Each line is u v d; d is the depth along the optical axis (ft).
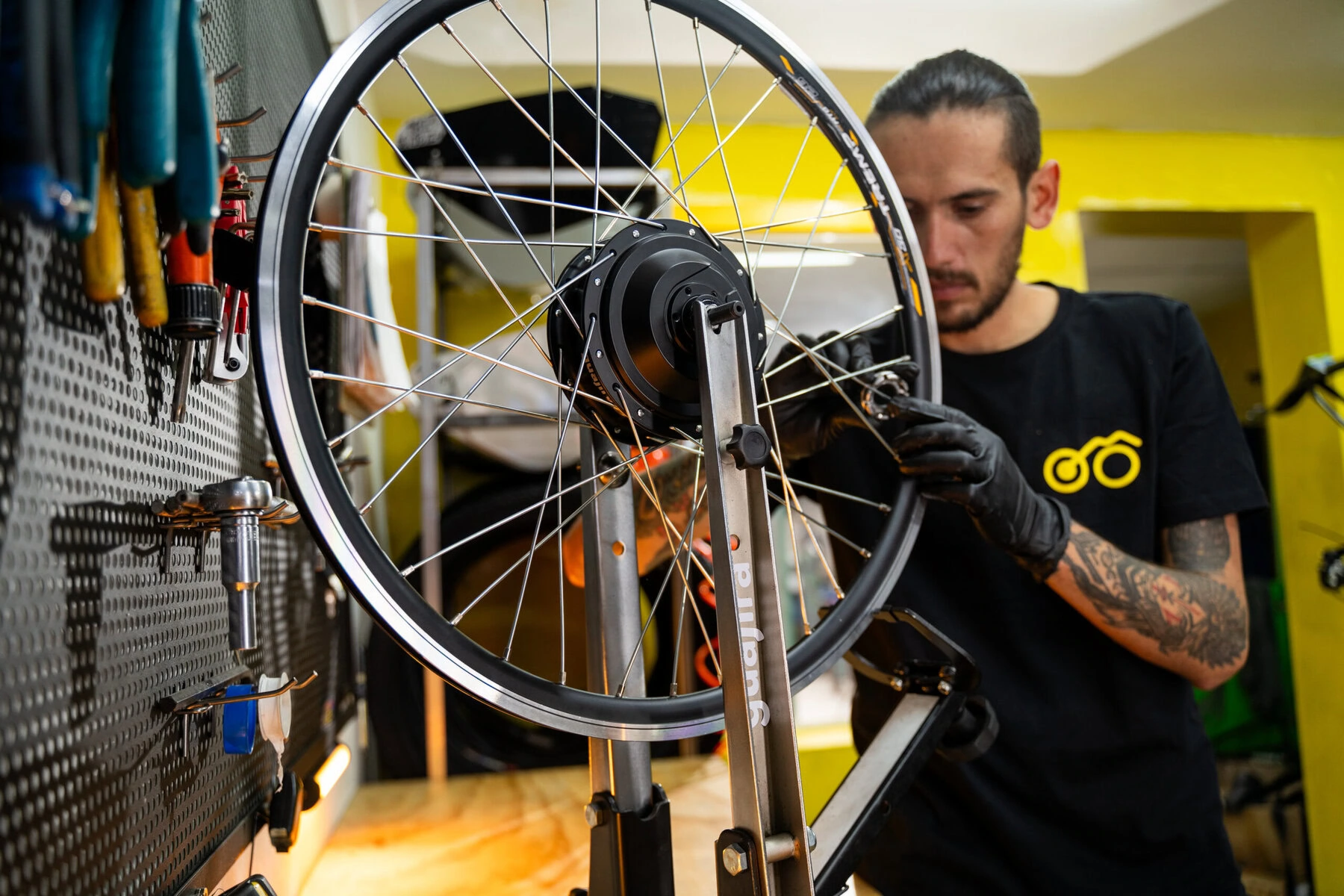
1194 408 3.51
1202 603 3.17
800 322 7.78
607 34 6.46
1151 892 3.26
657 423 1.83
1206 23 6.89
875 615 2.11
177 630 1.79
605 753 1.92
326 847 3.51
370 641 5.82
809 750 7.68
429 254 6.00
